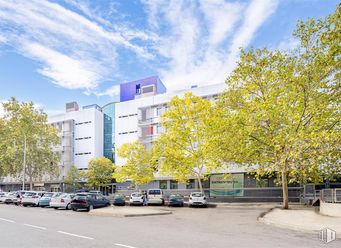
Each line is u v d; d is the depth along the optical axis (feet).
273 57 71.10
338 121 64.75
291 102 69.51
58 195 92.38
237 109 75.61
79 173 185.78
